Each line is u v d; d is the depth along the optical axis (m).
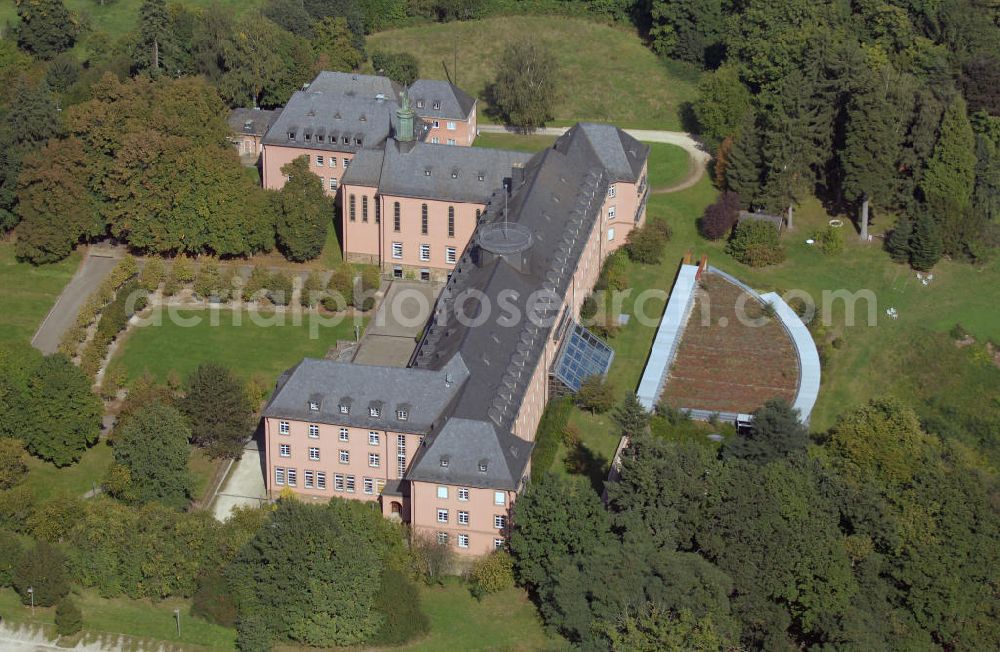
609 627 193.88
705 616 194.62
